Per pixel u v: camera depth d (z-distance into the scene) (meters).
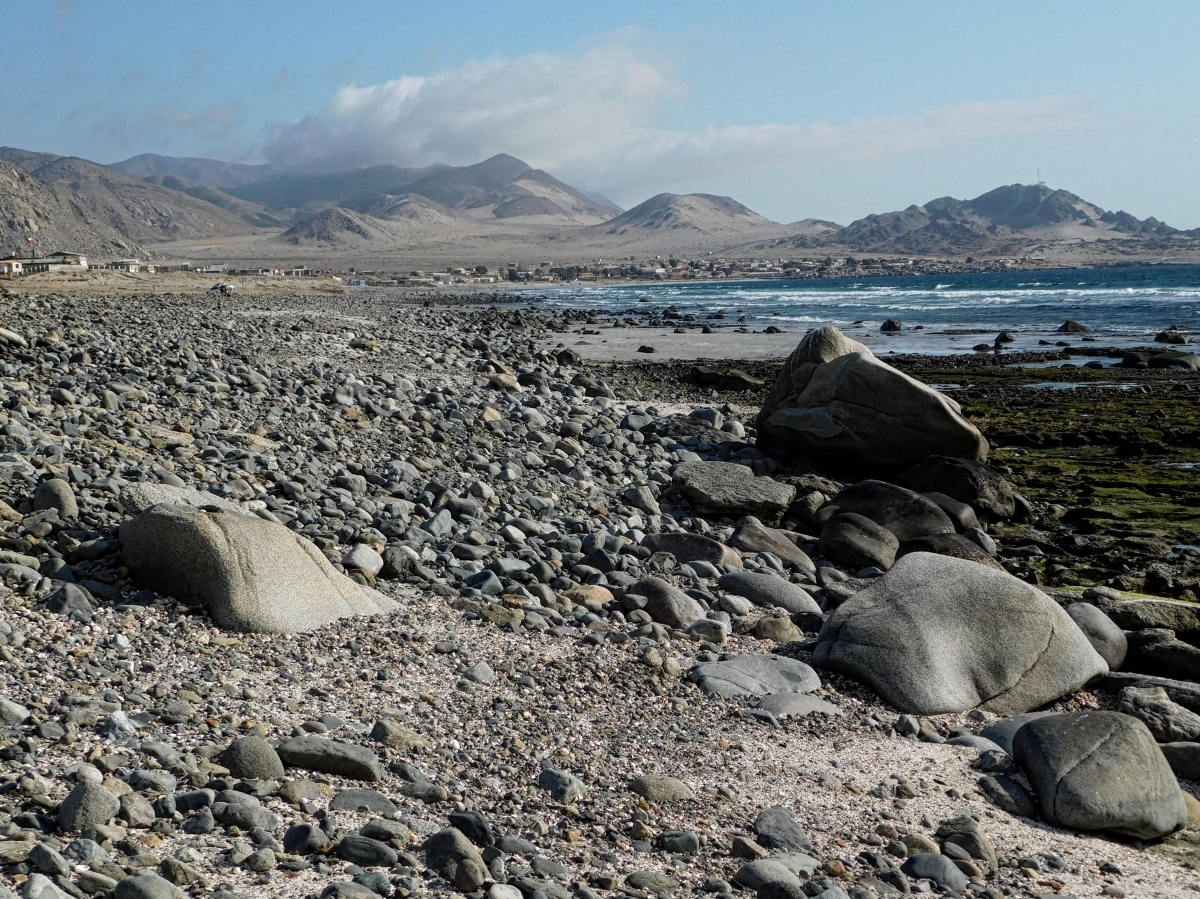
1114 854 6.71
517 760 6.84
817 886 5.52
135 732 6.11
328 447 16.53
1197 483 20.17
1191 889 6.29
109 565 8.79
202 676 7.23
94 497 10.48
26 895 4.15
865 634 9.24
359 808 5.71
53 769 5.47
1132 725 7.44
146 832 5.01
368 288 174.38
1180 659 10.26
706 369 37.06
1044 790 7.12
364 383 24.06
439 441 19.12
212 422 16.41
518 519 13.77
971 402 32.22
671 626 10.30
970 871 6.13
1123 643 10.50
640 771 7.00
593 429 22.55
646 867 5.68
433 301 121.25
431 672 8.12
